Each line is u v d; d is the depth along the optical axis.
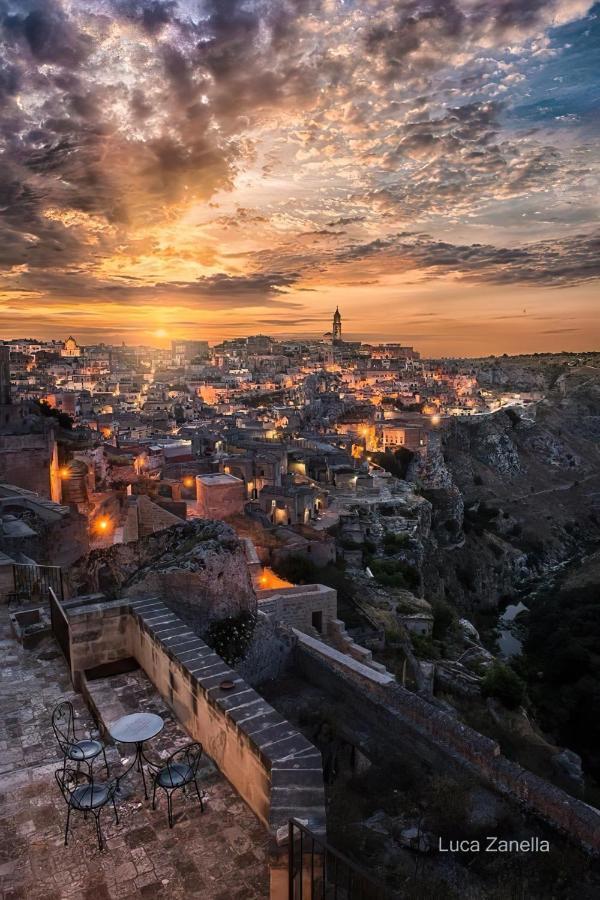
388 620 42.44
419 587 59.28
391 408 191.00
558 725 56.91
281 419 135.38
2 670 14.34
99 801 8.94
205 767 10.49
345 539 65.62
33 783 10.20
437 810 16.30
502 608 108.88
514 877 14.71
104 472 63.47
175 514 48.84
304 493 65.69
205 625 19.22
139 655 13.70
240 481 50.59
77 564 21.16
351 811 15.35
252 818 9.38
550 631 80.62
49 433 53.75
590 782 34.59
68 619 13.43
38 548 27.95
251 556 38.38
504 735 34.22
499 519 146.00
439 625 57.59
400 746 19.41
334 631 32.72
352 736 19.38
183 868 8.54
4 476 47.75
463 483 161.88
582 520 163.12
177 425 128.62
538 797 17.44
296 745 9.09
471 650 47.75
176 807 9.61
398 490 95.19
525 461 193.38
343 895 7.79
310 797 8.20
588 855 15.88
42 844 8.95
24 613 16.94
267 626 20.92
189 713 11.34
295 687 20.97
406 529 78.38
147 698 12.52
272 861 7.79
